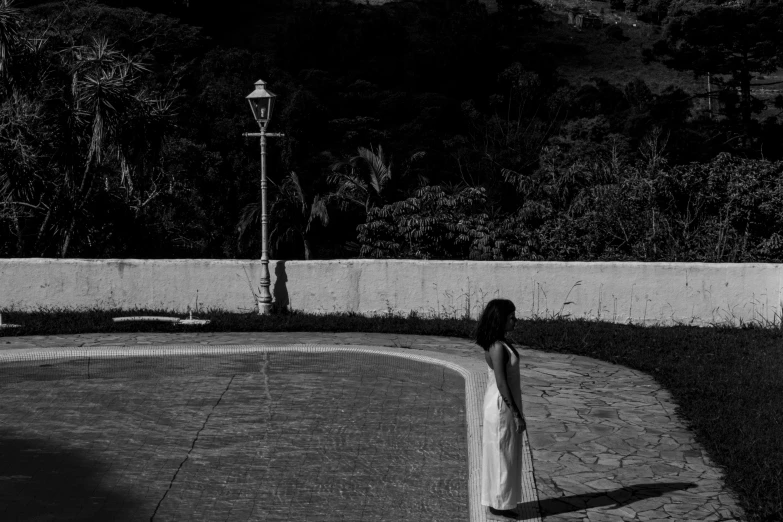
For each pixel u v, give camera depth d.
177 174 30.17
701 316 14.87
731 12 45.28
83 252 19.27
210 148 35.47
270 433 8.44
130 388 10.26
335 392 10.16
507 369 6.26
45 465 7.49
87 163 18.19
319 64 55.47
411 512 6.47
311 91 47.81
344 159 39.06
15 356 11.57
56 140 18.03
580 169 21.78
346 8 64.25
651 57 48.88
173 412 9.18
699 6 74.00
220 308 15.23
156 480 7.14
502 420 6.23
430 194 20.20
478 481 6.88
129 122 18.14
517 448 6.30
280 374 11.14
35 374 10.96
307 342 12.89
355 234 31.89
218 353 12.05
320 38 56.66
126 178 20.14
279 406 9.46
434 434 8.43
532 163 39.47
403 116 48.50
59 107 18.38
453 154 41.94
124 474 7.28
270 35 60.38
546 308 15.07
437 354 11.65
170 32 45.62
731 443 7.95
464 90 53.94
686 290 14.87
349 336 13.55
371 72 54.19
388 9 68.88
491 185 35.12
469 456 7.42
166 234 24.28
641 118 43.88
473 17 59.75
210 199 33.03
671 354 12.28
